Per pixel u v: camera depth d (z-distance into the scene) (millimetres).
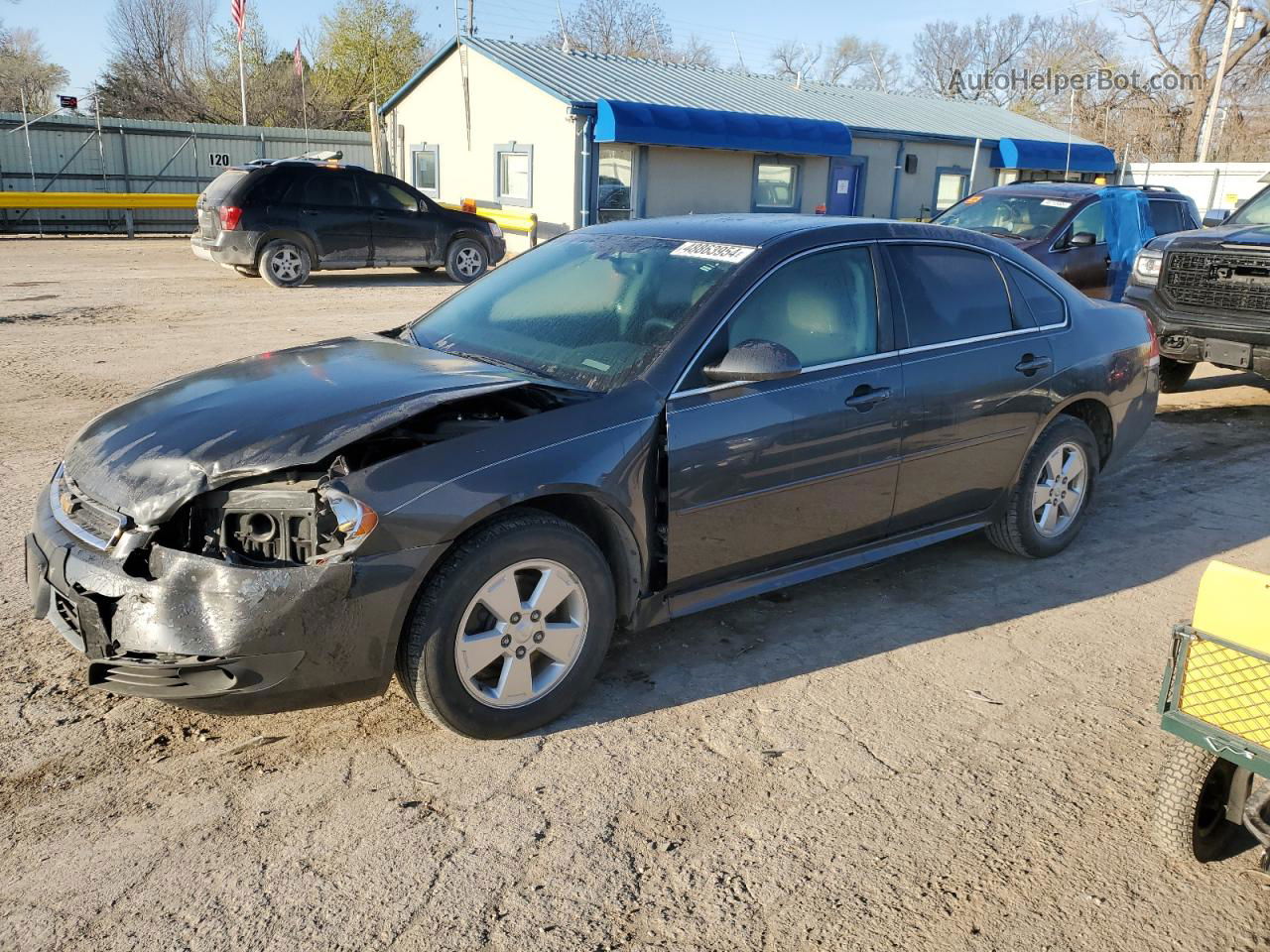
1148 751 3477
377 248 15359
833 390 4020
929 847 2943
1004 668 4039
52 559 3162
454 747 3375
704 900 2703
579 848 2895
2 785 3088
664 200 20312
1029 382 4738
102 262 17109
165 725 3455
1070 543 5328
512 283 4559
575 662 3492
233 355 9500
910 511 4457
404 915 2615
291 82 39438
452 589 3139
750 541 3916
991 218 11062
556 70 20797
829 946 2557
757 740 3477
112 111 38969
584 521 3635
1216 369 10883
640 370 3674
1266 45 40625
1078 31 49938
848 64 59594
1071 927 2646
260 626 2916
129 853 2811
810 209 22500
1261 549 5410
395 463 3125
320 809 3029
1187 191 24891
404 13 39375
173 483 3049
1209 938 2625
